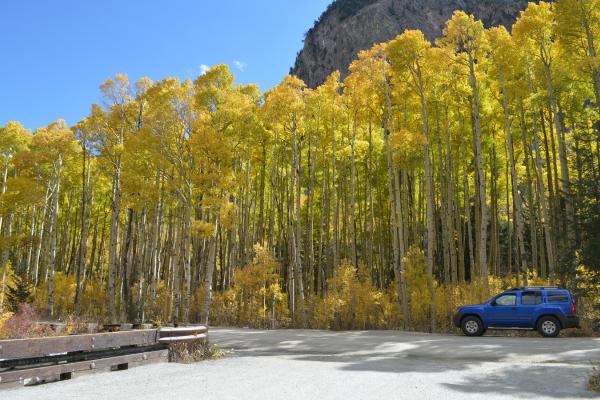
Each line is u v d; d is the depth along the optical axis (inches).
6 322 578.9
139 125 1071.0
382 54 909.8
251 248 1332.4
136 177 926.4
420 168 1206.3
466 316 651.5
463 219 1346.0
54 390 283.1
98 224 1779.0
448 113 1066.1
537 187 1103.0
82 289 1349.7
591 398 245.6
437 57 838.5
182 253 1142.3
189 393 267.7
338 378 320.5
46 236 1557.6
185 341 472.1
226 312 1136.8
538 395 254.5
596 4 746.2
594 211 629.3
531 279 956.0
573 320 589.3
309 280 1224.2
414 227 1080.8
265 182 1464.1
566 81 837.8
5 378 288.8
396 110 1007.0
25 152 1206.9
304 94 1035.9
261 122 1066.7
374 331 794.2
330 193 1331.2
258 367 391.5
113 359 379.6
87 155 1248.8
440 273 1170.6
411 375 332.5
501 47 828.6
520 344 508.1
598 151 698.2
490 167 1173.1
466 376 325.4
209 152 811.4
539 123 1018.7
